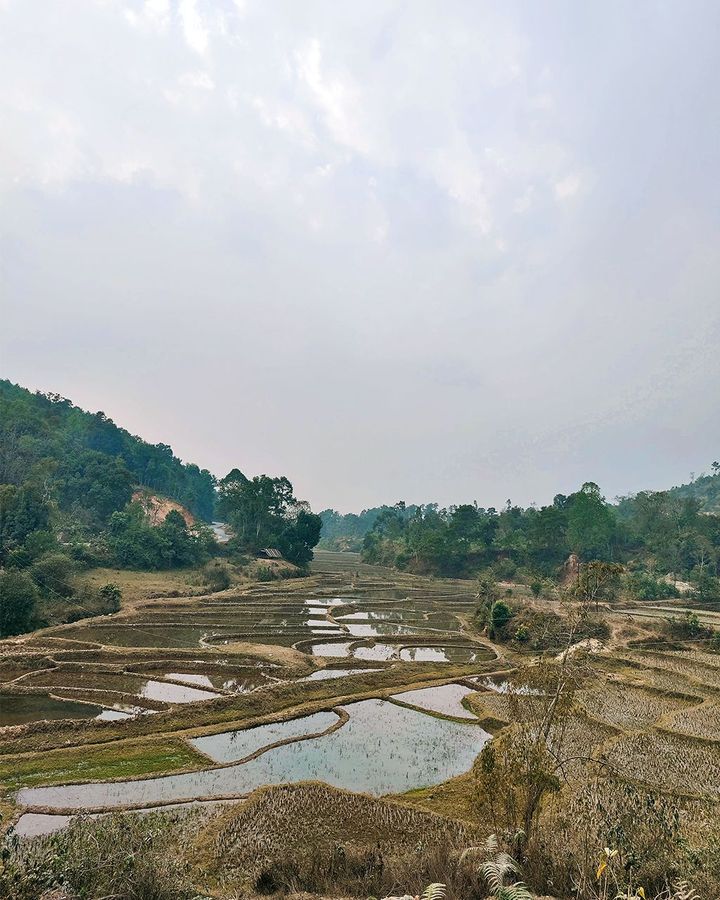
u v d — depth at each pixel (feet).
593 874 36.42
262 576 289.53
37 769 70.33
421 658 146.30
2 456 291.17
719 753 81.20
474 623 190.39
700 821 52.42
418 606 237.66
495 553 382.01
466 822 58.85
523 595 228.22
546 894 36.65
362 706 101.60
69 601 174.29
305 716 95.66
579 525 341.41
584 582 52.95
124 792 65.21
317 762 76.33
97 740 79.36
